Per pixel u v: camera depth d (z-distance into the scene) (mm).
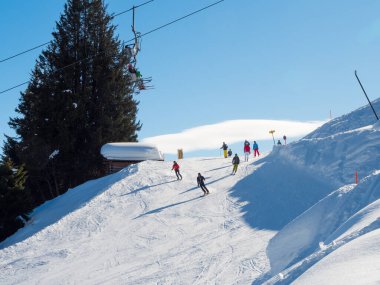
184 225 23344
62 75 52688
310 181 26609
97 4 55906
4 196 32438
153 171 34906
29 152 48094
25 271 21219
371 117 31047
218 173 33219
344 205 10430
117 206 28531
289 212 22703
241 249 18203
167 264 18125
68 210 31812
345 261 5125
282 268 9984
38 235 26047
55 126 50312
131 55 25156
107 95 53812
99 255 21344
